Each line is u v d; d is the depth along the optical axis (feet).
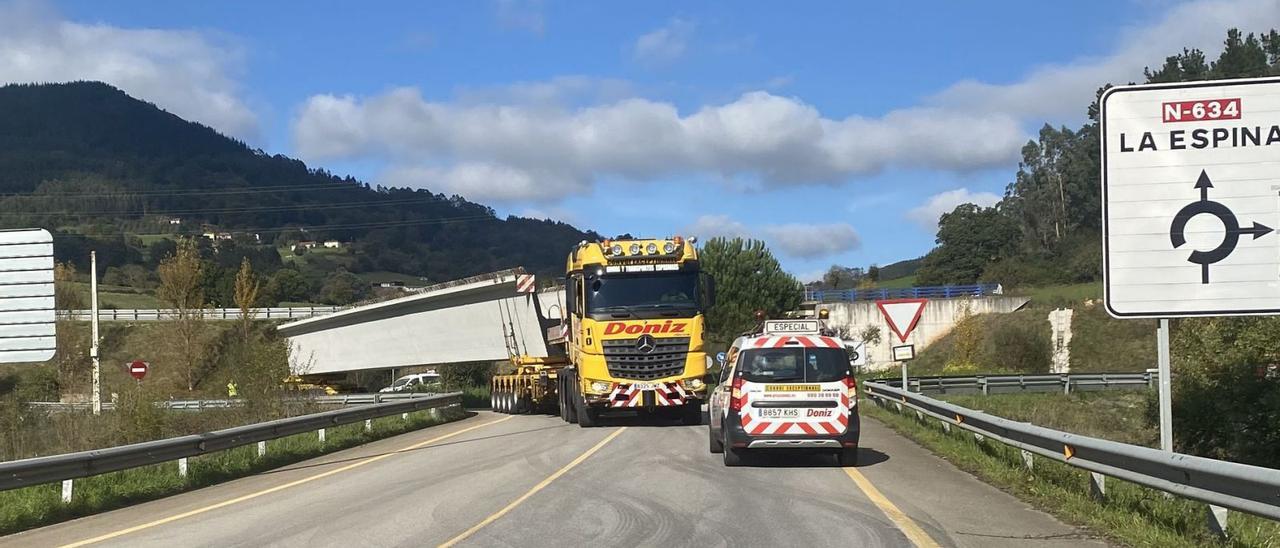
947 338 231.91
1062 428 100.94
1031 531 34.19
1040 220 395.96
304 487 52.75
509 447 71.26
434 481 52.24
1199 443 79.05
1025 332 206.80
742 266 242.78
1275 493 26.09
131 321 262.67
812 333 56.44
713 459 59.98
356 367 199.72
